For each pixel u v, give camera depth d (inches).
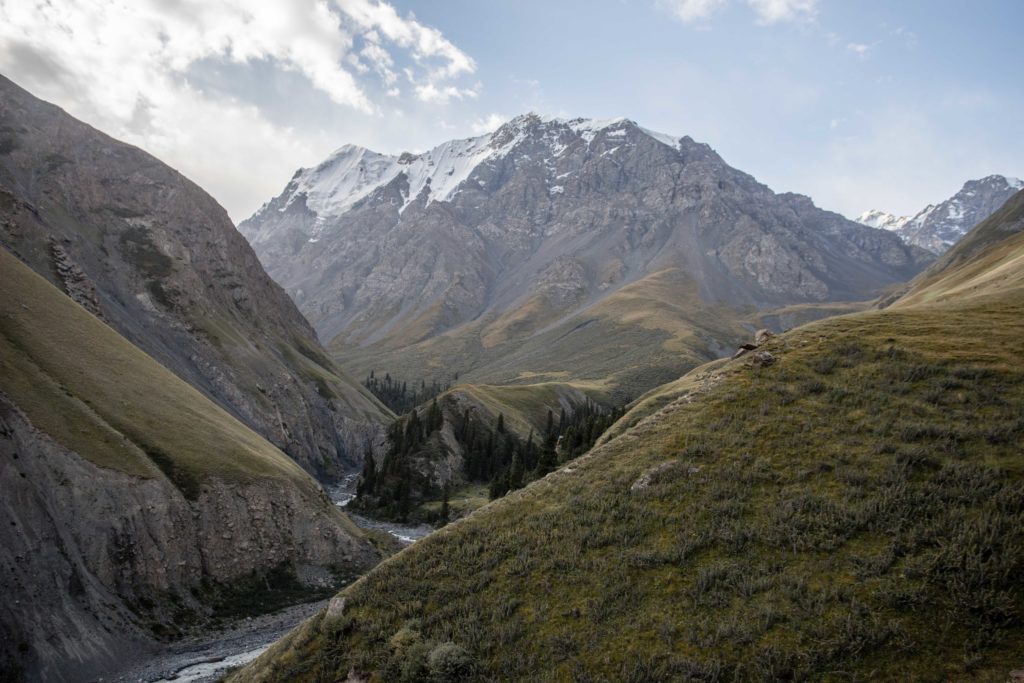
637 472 1295.5
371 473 4468.5
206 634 2091.5
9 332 2429.9
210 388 4943.4
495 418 5526.6
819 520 980.6
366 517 4124.0
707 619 864.9
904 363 1424.7
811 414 1322.6
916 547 864.3
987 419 1113.4
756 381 1549.0
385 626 1047.0
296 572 2618.1
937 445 1078.4
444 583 1120.2
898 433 1150.3
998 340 1453.0
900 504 954.7
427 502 4291.3
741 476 1167.6
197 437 2810.0
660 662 818.2
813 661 744.3
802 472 1121.4
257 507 2645.2
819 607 815.1
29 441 2000.5
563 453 3260.3
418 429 4955.7
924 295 4429.1
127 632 1903.3
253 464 2876.5
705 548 1009.5
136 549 2105.1
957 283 4099.4
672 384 3981.3
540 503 1315.2
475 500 4104.3
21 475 1859.0
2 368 2197.3
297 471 3282.5
